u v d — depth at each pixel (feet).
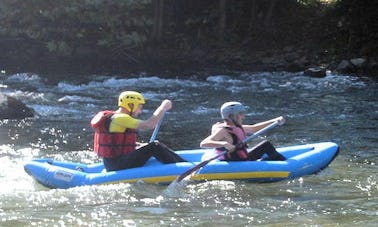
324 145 47.42
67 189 41.39
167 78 104.99
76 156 51.78
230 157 44.65
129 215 36.17
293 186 42.86
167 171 42.60
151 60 122.72
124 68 115.44
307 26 132.36
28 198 39.52
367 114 72.18
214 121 68.69
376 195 40.75
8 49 127.75
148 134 61.31
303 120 68.64
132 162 43.29
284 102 81.46
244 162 43.96
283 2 140.46
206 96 87.04
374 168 47.83
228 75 107.45
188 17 141.59
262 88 94.02
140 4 127.34
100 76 106.83
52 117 70.03
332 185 43.16
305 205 38.47
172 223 34.73
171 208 37.65
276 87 94.89
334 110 75.10
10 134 59.88
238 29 135.03
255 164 43.83
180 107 78.18
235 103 45.37
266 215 36.35
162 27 134.00
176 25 139.23
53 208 37.47
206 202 38.96
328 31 128.98
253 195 40.63
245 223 34.81
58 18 126.11
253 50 126.62
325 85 96.43
